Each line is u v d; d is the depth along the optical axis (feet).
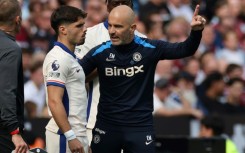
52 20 66.69
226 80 140.97
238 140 113.09
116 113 69.46
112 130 69.67
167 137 94.02
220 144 94.32
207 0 160.76
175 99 122.31
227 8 161.17
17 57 64.90
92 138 71.00
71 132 64.85
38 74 120.67
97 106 72.33
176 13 154.71
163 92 118.93
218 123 104.37
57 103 64.59
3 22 66.39
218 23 159.22
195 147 93.76
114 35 67.82
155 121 104.22
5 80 64.08
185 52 68.54
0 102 64.03
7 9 66.18
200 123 107.34
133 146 69.56
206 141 94.12
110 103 69.56
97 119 70.64
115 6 72.54
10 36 66.49
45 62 66.49
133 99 69.26
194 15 67.31
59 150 66.23
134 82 69.15
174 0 155.84
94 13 131.23
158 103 117.80
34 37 134.00
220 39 156.04
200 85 130.82
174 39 145.07
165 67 131.54
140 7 149.79
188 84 132.16
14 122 64.03
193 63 139.44
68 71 65.67
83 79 67.10
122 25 67.51
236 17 163.53
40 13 136.15
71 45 66.64
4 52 64.75
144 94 69.51
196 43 68.13
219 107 129.49
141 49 69.00
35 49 132.98
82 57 72.54
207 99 129.80
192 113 116.67
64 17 66.08
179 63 139.85
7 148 66.49
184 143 93.61
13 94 64.18
